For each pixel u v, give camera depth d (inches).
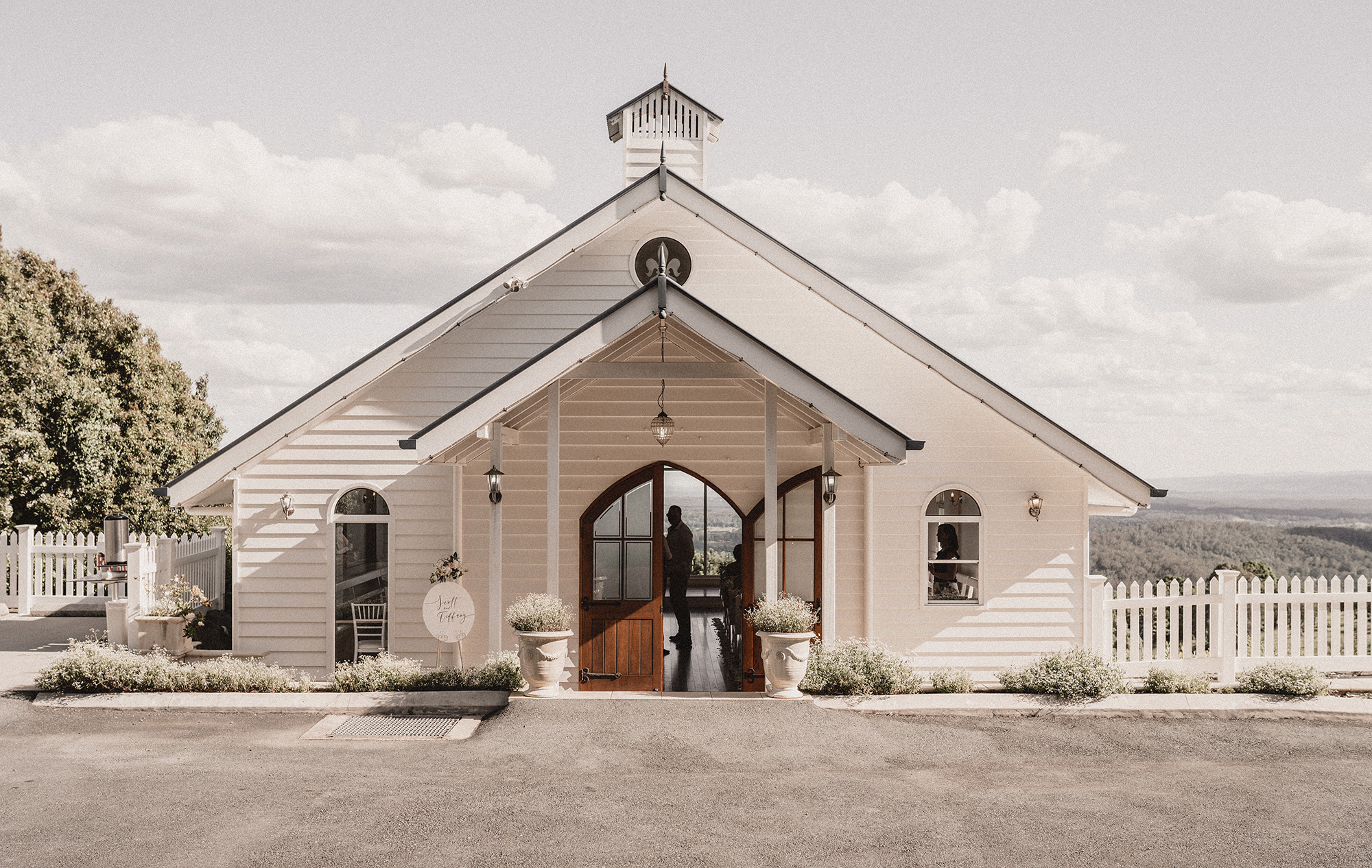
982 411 553.9
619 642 527.5
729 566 612.1
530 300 553.6
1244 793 329.4
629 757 359.9
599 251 556.1
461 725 400.8
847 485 552.4
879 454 444.5
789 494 542.6
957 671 493.7
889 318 539.8
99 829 279.0
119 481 950.4
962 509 555.5
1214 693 447.5
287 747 366.9
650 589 530.6
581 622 529.3
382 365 542.3
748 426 543.2
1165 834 290.4
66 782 320.2
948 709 423.2
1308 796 327.0
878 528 550.9
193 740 375.2
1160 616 543.2
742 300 554.9
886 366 553.6
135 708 416.2
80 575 738.8
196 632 546.9
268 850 265.0
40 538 736.3
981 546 552.1
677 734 386.0
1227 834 290.5
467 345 552.4
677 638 630.5
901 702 426.9
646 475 534.6
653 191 537.6
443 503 547.8
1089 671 440.5
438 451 417.7
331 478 546.6
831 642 450.9
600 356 485.7
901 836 284.7
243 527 544.1
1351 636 538.6
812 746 376.5
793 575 540.4
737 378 446.9
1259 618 538.3
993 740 389.4
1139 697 432.1
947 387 554.3
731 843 277.1
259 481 545.3
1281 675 450.3
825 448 450.9
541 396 458.0
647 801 312.0
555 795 316.2
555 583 446.3
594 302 554.9
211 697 421.1
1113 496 570.9
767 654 437.1
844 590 550.6
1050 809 310.8
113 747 365.1
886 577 550.0
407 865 257.6
